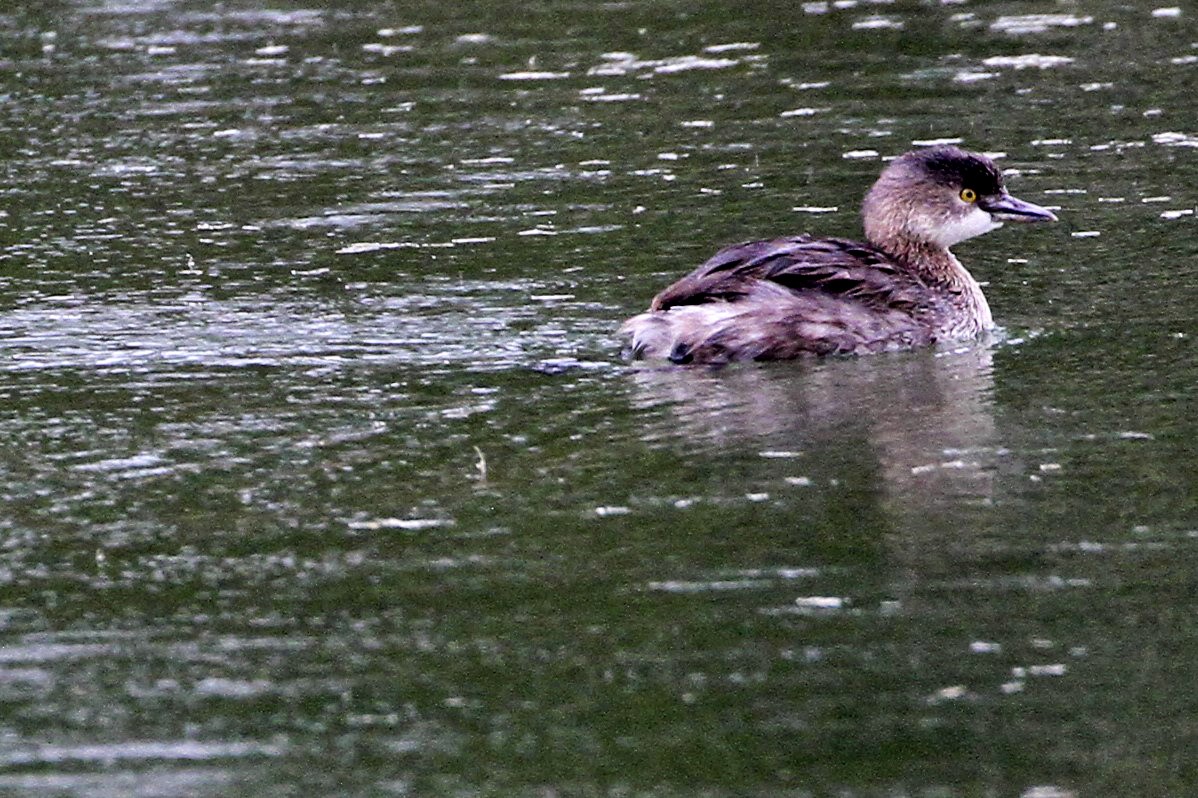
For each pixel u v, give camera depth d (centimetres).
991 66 2408
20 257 1802
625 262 1762
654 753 942
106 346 1545
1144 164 2025
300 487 1260
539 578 1125
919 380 1459
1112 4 2662
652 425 1362
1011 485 1239
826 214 1889
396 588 1118
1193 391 1404
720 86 2366
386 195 1989
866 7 2695
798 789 910
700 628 1064
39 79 2469
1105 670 1009
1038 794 901
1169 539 1153
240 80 2448
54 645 1058
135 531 1196
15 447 1330
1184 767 916
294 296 1677
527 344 1546
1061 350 1522
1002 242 1823
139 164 2116
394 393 1436
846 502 1219
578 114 2270
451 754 945
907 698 987
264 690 1009
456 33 2647
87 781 921
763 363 1510
